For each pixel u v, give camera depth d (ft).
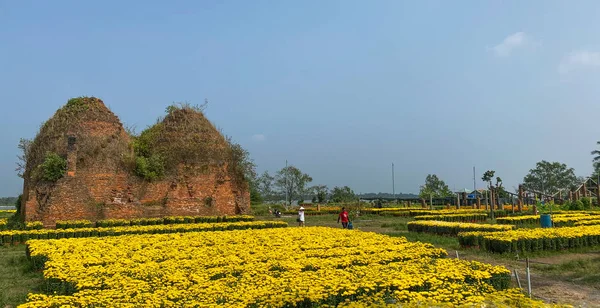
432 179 250.78
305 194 227.20
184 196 103.81
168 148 106.01
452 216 110.01
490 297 24.94
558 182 298.97
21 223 83.41
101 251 47.96
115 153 97.66
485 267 34.63
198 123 112.16
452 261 37.65
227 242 56.90
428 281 29.84
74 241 56.80
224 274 36.17
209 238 60.44
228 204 110.11
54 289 33.27
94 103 99.60
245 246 51.47
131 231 73.36
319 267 38.32
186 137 108.47
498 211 133.28
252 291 27.71
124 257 44.47
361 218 131.44
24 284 40.52
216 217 99.96
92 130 96.27
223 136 117.70
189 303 25.72
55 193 87.86
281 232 67.56
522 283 39.65
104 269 36.65
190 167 106.22
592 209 145.28
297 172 226.17
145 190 99.66
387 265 37.14
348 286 27.71
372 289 28.14
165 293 28.09
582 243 60.49
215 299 26.71
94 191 92.38
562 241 58.80
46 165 88.53
